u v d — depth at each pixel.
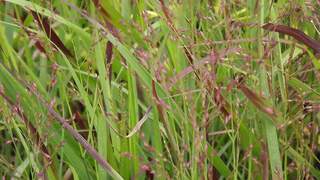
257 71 0.29
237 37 0.30
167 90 0.26
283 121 0.28
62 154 0.29
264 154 0.27
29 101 0.30
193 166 0.26
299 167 0.29
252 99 0.26
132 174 0.30
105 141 0.29
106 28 0.30
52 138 0.30
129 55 0.29
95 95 0.29
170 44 0.30
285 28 0.28
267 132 0.28
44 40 0.30
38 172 0.27
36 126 0.29
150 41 0.28
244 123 0.30
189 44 0.28
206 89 0.27
